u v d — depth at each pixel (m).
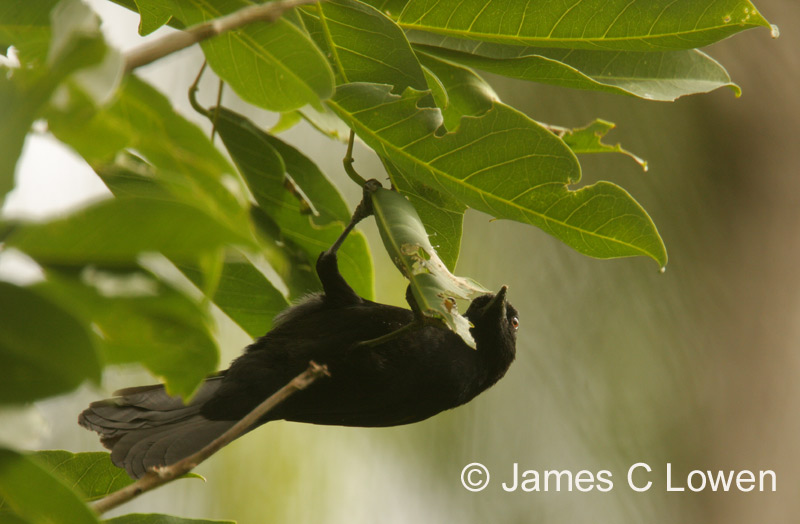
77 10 3.75
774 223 6.82
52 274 3.62
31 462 4.39
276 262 4.38
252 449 5.52
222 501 5.30
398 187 4.87
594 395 6.83
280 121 4.98
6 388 3.64
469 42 4.85
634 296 6.73
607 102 6.35
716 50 6.92
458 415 6.71
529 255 6.59
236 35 4.67
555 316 6.67
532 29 4.82
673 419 6.93
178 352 4.19
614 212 4.80
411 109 4.79
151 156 4.38
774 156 6.88
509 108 4.79
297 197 4.89
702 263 6.82
